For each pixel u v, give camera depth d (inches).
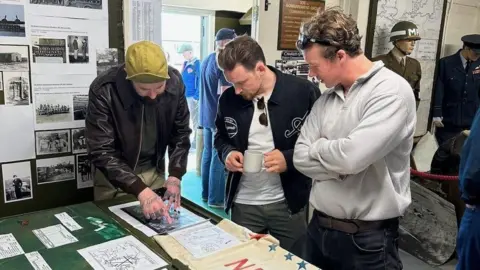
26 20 69.9
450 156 112.0
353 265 55.1
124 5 80.0
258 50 61.0
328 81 52.5
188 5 177.9
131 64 54.8
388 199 51.8
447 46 149.0
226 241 51.7
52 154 76.8
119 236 53.2
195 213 61.7
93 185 78.2
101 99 60.9
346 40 48.9
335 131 53.2
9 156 72.4
